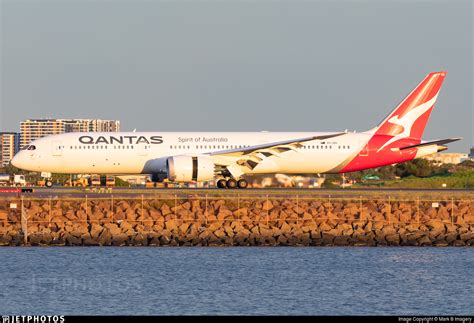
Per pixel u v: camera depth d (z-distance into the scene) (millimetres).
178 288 197875
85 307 179250
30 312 175375
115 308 178375
